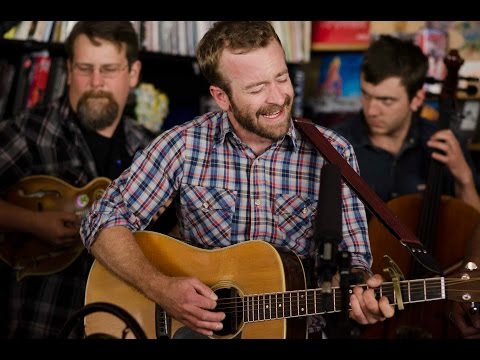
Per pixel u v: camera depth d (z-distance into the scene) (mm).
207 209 3139
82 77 4363
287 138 3115
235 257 3059
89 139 4391
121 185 3232
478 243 3355
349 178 3033
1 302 4199
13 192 4223
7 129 4320
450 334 3830
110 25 4359
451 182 4473
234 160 3145
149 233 3193
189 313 2988
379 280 2785
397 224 2988
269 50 2941
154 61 4766
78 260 4219
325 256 2318
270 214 3125
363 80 4535
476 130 5043
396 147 4582
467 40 4996
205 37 3055
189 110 4879
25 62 4477
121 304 3242
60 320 4195
